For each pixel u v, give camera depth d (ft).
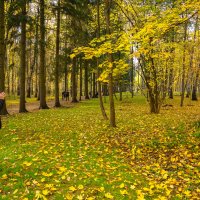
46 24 137.28
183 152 32.99
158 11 36.81
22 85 76.02
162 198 20.24
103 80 37.42
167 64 69.92
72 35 105.91
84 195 21.04
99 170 26.20
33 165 26.89
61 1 91.61
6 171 25.27
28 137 40.81
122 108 90.22
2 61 63.52
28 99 150.82
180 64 87.97
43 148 33.76
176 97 155.12
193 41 84.38
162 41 56.39
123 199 20.47
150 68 69.00
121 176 24.82
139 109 86.22
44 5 84.12
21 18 70.13
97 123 54.24
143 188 22.18
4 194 20.99
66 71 125.18
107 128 48.52
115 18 70.49
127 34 30.09
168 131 44.98
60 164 27.40
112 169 26.66
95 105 103.71
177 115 67.05
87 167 26.96
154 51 51.19
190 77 131.75
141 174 25.79
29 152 31.81
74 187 22.31
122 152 32.94
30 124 52.31
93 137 41.32
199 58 107.96
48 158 29.35
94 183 23.15
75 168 26.50
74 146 35.60
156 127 49.14
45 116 65.46
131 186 22.41
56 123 54.08
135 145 36.42
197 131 43.50
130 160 30.32
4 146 35.14
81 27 101.04
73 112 75.72
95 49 32.14
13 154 30.83
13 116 64.80
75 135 42.55
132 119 60.08
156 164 28.17
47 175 24.36
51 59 159.53
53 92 252.62
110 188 22.30
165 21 28.27
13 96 172.14
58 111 78.95
